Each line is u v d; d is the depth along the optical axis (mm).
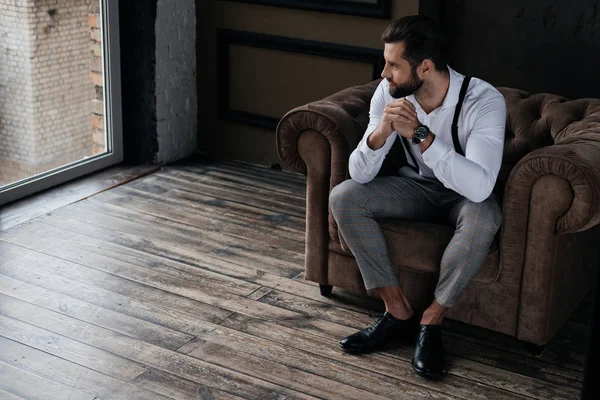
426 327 2248
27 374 2158
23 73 3139
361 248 2309
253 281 2760
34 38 3148
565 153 2027
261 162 3957
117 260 2887
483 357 2309
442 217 2379
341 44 3553
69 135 3502
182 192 3570
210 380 2154
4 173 3252
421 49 2137
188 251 2982
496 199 2236
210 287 2707
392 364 2262
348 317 2525
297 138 2463
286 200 3525
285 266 2885
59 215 3256
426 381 2180
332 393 2109
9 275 2736
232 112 3943
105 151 3777
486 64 3496
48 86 3287
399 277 2410
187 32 3867
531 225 2129
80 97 3504
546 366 2266
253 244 3062
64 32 3307
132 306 2559
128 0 3650
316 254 2570
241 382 2148
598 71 3271
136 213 3318
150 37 3670
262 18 3717
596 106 2406
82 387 2104
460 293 2215
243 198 3529
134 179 3689
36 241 3012
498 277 2234
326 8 3508
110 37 3609
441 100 2230
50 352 2271
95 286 2686
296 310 2564
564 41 3299
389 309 2340
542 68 3383
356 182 2330
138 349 2303
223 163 3973
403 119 2141
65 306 2543
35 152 3344
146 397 2066
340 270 2535
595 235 2465
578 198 2014
